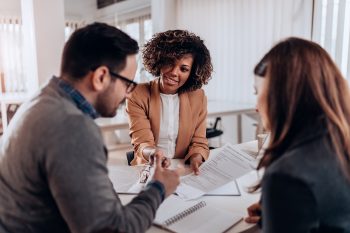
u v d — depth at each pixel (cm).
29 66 412
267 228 65
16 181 71
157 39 164
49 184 67
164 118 170
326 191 64
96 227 66
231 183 128
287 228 62
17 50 575
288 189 61
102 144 72
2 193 75
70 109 71
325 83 69
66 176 65
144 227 77
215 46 411
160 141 172
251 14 366
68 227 75
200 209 105
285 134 69
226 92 407
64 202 66
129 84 83
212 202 113
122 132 460
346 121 69
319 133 66
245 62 380
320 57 70
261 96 73
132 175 137
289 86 68
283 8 334
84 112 78
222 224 95
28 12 380
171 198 113
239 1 377
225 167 139
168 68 161
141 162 157
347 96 70
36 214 73
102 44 75
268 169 66
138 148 160
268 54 74
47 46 364
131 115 167
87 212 65
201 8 420
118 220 70
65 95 75
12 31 570
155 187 85
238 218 99
